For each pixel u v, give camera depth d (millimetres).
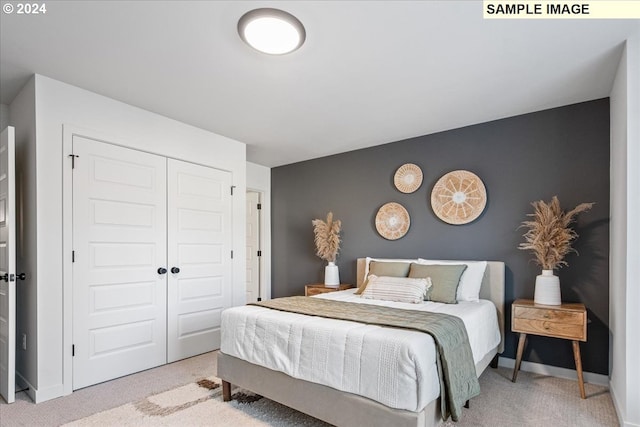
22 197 2699
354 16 1881
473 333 2430
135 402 2496
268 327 2283
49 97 2596
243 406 2443
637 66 2064
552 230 2855
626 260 2102
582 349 2930
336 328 2014
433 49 2209
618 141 2398
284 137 4031
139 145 3150
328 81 2650
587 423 2217
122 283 3000
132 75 2553
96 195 2852
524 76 2570
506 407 2432
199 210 3674
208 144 3791
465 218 3586
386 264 3613
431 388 1738
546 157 3197
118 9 1812
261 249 5391
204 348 3662
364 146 4398
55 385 2559
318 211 4898
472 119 3463
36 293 2500
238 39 2096
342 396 1891
